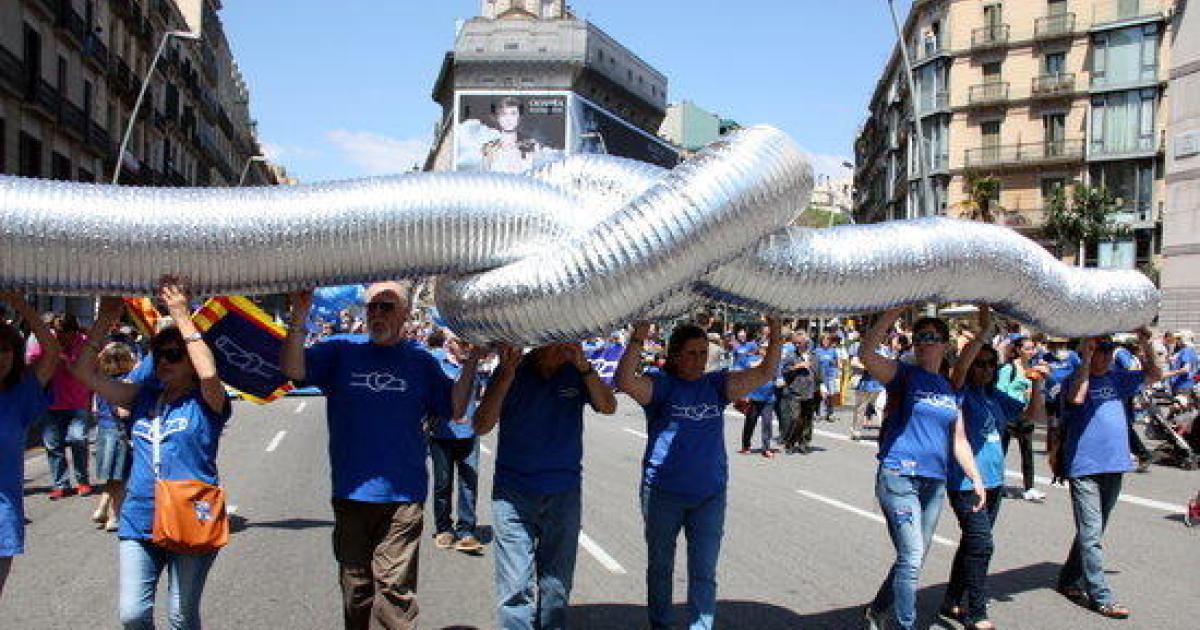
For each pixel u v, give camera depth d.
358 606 4.59
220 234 3.78
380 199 3.96
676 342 5.00
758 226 3.97
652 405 4.96
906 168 65.69
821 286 4.57
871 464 13.66
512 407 4.73
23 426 4.16
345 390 4.54
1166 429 13.76
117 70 39.88
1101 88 54.59
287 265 3.91
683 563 7.60
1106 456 6.13
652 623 4.93
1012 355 9.23
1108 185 54.75
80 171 35.88
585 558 7.53
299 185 4.00
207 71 62.09
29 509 9.66
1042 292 5.37
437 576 7.02
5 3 27.59
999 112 58.06
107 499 8.98
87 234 3.65
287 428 17.69
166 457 4.00
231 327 4.45
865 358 5.28
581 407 4.82
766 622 5.85
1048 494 10.97
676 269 3.88
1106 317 5.77
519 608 4.58
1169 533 8.84
